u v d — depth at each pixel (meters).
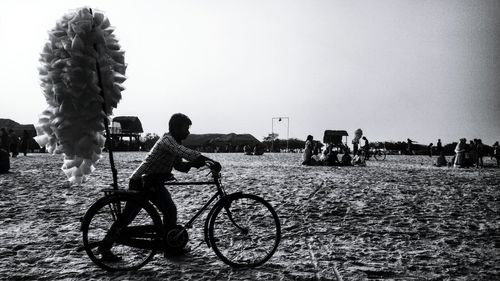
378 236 6.15
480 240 5.96
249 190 11.51
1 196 9.92
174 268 4.59
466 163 24.72
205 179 15.41
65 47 4.07
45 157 31.97
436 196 10.49
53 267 4.62
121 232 4.58
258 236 5.77
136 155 44.16
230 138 84.75
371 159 37.75
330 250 5.36
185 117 4.90
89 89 4.19
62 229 6.45
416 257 5.09
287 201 9.41
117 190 4.55
